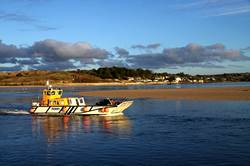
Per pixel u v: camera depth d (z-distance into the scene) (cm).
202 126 3431
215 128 3288
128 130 3259
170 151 2323
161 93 10188
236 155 2192
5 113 5025
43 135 3034
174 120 3947
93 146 2511
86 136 2952
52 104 4791
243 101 6366
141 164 2012
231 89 11119
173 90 12138
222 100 6700
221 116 4212
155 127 3419
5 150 2406
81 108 4703
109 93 11488
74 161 2095
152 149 2389
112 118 4356
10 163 2061
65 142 2681
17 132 3231
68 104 4744
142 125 3591
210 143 2567
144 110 5197
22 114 4966
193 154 2231
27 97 10338
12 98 9775
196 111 4847
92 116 4634
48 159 2148
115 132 3152
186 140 2694
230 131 3100
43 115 4788
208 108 5241
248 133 2986
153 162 2053
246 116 4188
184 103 6334
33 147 2503
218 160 2078
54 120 4256
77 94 11462
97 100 8112
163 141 2666
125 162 2059
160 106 5834
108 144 2578
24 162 2081
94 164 2025
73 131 3266
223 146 2458
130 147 2462
